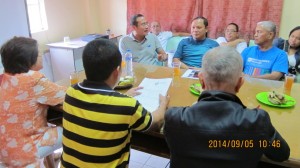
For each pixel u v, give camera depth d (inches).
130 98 44.0
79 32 176.7
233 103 36.7
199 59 111.5
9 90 58.9
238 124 34.5
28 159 60.6
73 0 167.2
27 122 60.4
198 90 66.6
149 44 116.3
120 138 43.4
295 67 100.3
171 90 69.8
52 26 154.0
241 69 39.2
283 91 69.0
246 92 68.4
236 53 39.4
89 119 42.3
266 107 59.4
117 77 46.1
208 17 148.5
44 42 149.8
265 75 88.9
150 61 115.4
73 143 44.0
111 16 179.0
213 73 38.3
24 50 57.9
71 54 141.8
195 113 36.7
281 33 139.4
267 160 43.4
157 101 61.1
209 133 34.9
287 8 134.6
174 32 159.0
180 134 36.5
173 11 155.6
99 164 43.3
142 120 44.4
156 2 157.6
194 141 35.7
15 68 58.7
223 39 138.4
